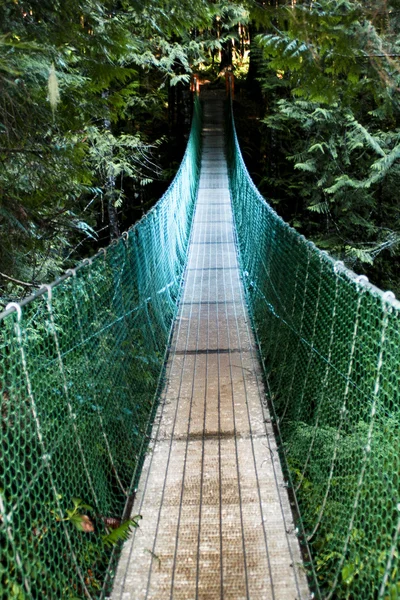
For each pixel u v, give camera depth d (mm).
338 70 2211
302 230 8242
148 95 8914
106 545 2002
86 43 2176
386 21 2055
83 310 2174
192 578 1837
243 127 13750
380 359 1541
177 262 5844
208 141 14062
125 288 3049
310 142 7004
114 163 6816
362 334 1788
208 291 5383
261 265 4637
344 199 6426
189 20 2449
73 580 1729
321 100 2369
